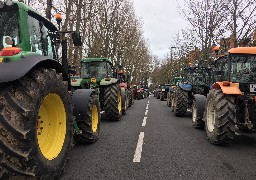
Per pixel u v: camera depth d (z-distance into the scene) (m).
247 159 5.04
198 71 13.18
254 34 11.84
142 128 8.71
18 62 3.20
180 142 6.52
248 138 7.06
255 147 6.05
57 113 4.00
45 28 4.62
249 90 6.54
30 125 3.04
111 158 5.05
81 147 5.93
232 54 6.77
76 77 10.63
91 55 22.28
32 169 3.09
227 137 5.95
